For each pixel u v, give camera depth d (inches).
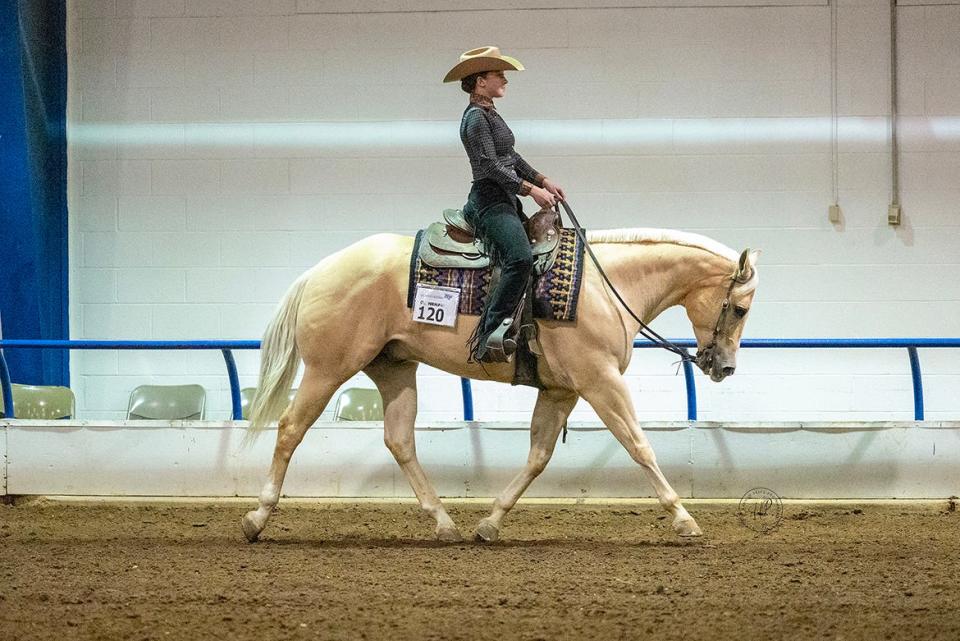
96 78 542.6
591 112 531.8
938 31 525.7
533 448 349.7
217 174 539.8
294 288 352.8
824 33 527.8
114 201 541.3
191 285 538.6
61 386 498.3
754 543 343.3
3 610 251.0
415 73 536.1
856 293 527.2
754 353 527.5
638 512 415.2
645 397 528.4
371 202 536.4
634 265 339.3
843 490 424.5
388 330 343.6
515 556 317.4
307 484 429.7
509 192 332.5
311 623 239.0
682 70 529.7
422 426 428.1
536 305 328.8
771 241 528.4
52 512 416.2
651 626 235.6
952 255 525.3
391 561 309.7
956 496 421.4
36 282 522.3
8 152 518.6
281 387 353.1
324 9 537.6
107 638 228.7
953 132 526.3
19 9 517.0
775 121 528.7
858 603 255.0
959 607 250.8
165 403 525.7
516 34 533.3
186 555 320.8
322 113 537.3
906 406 524.1
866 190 527.2
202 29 540.4
